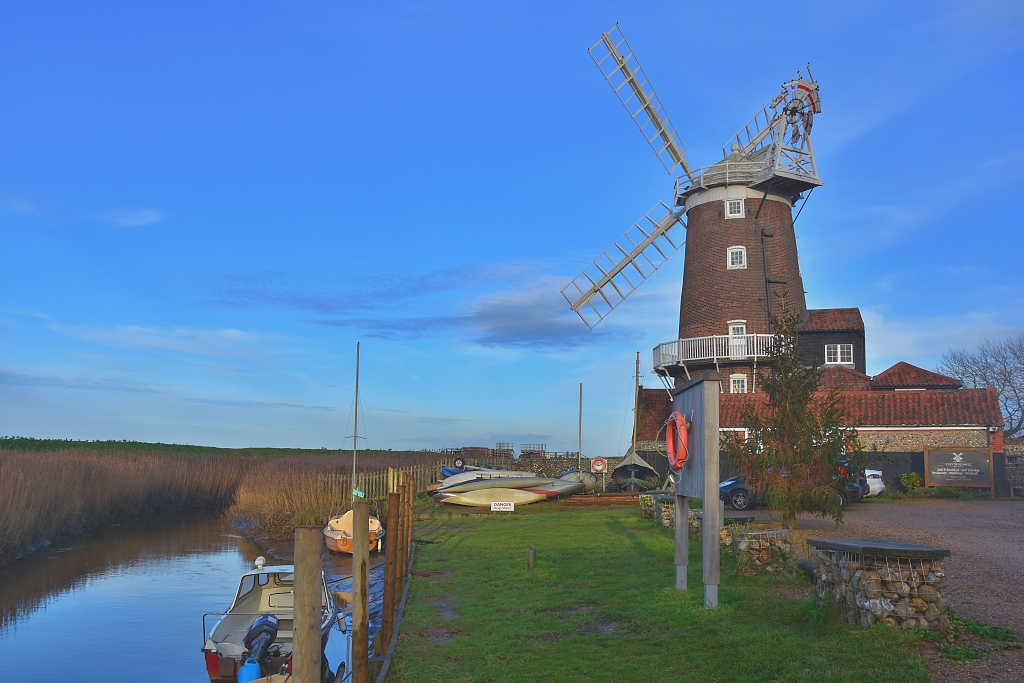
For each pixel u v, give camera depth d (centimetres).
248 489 4512
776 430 1680
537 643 1140
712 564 1204
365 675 969
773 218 4353
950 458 3606
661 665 960
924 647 899
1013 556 1603
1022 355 6900
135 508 4478
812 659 879
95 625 1891
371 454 7081
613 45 4747
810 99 4272
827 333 4591
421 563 1995
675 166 4838
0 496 2747
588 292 4997
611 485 4369
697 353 4247
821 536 1955
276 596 1479
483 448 6325
